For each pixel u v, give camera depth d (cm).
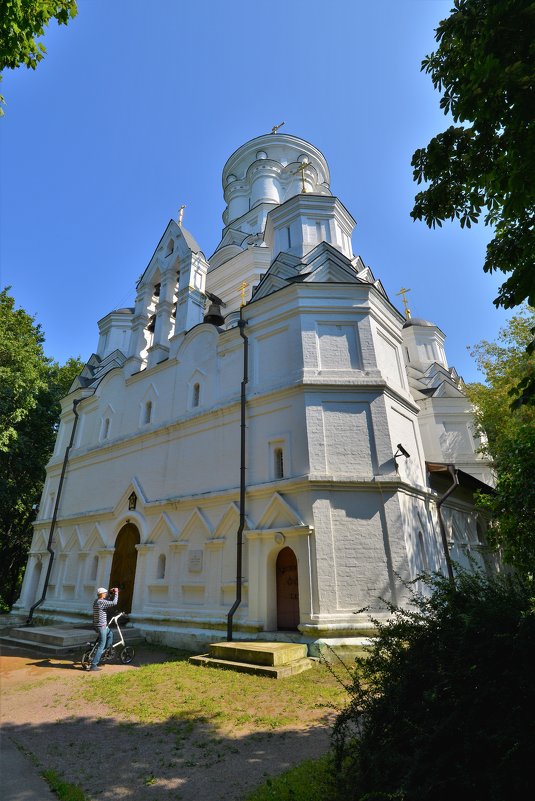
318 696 882
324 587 1269
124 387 2348
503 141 643
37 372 2512
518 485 1250
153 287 2544
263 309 1786
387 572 1306
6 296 2736
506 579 537
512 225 755
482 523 2227
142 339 2419
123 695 938
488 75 542
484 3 617
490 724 377
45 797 529
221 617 1466
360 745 454
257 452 1584
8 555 3391
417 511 1522
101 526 2106
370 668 514
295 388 1537
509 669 393
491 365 2425
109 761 630
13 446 2655
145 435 2028
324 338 1631
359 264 2069
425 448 2642
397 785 388
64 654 1452
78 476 2433
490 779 344
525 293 617
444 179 736
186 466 1812
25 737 736
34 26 841
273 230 2117
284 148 3556
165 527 1783
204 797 525
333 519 1354
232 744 673
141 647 1533
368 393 1541
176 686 974
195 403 1922
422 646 473
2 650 1569
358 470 1432
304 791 482
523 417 2047
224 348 1873
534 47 547
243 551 1488
